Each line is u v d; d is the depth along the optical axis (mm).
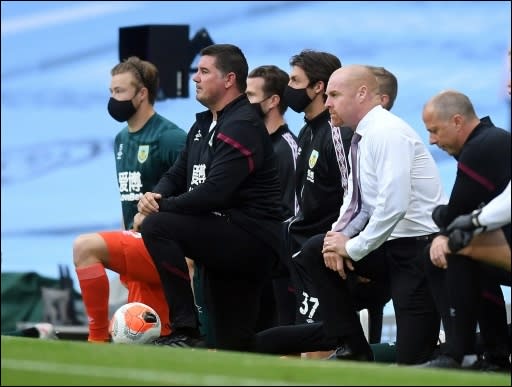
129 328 24719
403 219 22891
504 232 20391
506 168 20844
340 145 25766
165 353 19344
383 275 23375
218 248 24125
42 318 39750
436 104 21312
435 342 23000
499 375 17984
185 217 23953
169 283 23953
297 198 26734
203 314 27312
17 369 17938
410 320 22859
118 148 27984
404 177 22375
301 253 23656
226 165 23828
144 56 33125
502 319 21484
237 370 17891
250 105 24531
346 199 23469
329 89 23188
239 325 25031
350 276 24375
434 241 20875
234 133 23969
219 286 24875
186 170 25391
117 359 18750
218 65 24312
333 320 23391
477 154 20859
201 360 18688
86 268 25484
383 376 17609
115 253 25688
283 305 27672
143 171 27500
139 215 24469
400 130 22625
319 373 17750
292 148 28531
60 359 18766
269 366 18250
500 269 21109
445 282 21344
